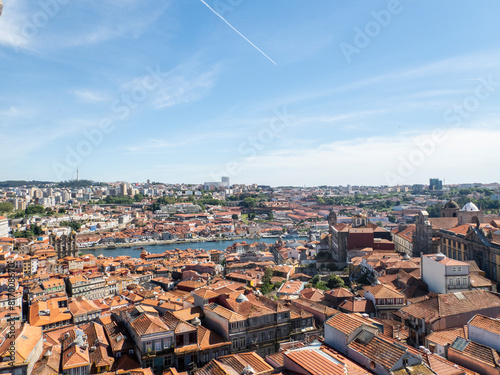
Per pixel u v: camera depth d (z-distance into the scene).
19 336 82.75
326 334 65.38
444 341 74.44
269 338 90.12
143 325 84.94
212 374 65.50
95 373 79.56
